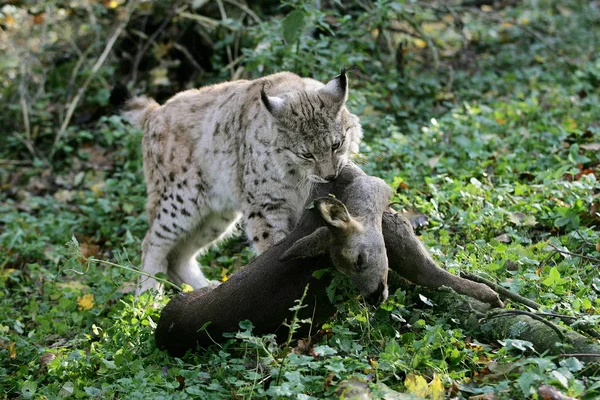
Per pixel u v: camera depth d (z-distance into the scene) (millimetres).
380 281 6930
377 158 12039
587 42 18609
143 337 8242
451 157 12070
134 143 14898
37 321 9820
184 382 7320
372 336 7469
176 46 17312
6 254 12508
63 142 16047
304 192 9633
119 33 17406
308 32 14414
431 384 6469
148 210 11078
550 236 9398
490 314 7285
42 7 18156
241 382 6918
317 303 7445
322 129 9195
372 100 14453
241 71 15875
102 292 10242
